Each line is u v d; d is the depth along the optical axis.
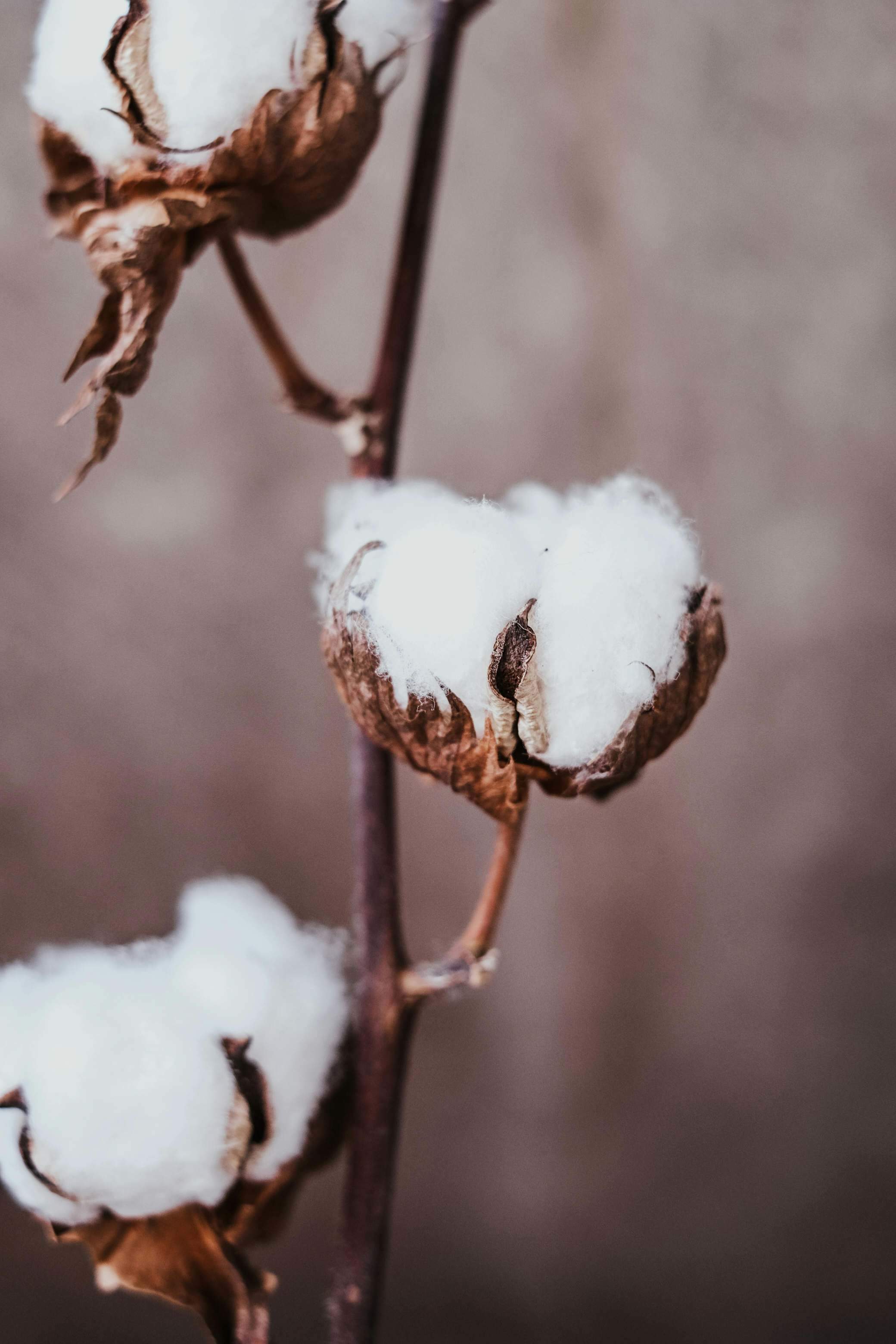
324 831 1.51
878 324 1.38
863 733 1.49
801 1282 1.65
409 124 1.33
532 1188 1.62
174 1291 0.52
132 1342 1.55
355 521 0.51
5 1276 1.53
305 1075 0.52
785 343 1.39
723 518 1.44
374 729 0.50
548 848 1.51
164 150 0.50
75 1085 0.50
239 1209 0.52
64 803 1.47
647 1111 1.61
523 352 1.40
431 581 0.49
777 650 1.47
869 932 1.55
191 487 1.41
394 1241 1.63
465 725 0.49
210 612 1.44
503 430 1.42
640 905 1.54
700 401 1.41
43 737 1.45
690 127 1.33
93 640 1.43
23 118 1.28
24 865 1.47
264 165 0.50
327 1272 1.56
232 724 1.48
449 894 1.53
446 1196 1.63
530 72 1.32
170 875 1.50
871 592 1.45
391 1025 0.54
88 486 1.39
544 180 1.35
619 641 0.49
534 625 0.49
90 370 1.36
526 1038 1.58
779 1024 1.58
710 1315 1.65
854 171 1.34
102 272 0.50
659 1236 1.64
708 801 1.51
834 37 1.30
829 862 1.53
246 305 0.54
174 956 0.53
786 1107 1.61
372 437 0.55
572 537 0.49
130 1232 0.52
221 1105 0.51
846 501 1.43
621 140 1.33
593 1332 1.65
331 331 1.39
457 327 1.40
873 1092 1.60
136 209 0.50
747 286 1.37
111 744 1.46
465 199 1.36
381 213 1.36
